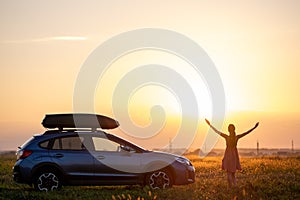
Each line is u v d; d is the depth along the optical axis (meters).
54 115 18.12
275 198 16.06
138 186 19.02
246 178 22.05
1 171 26.00
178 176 18.23
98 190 17.91
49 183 17.64
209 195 16.39
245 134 18.41
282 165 29.62
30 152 17.70
